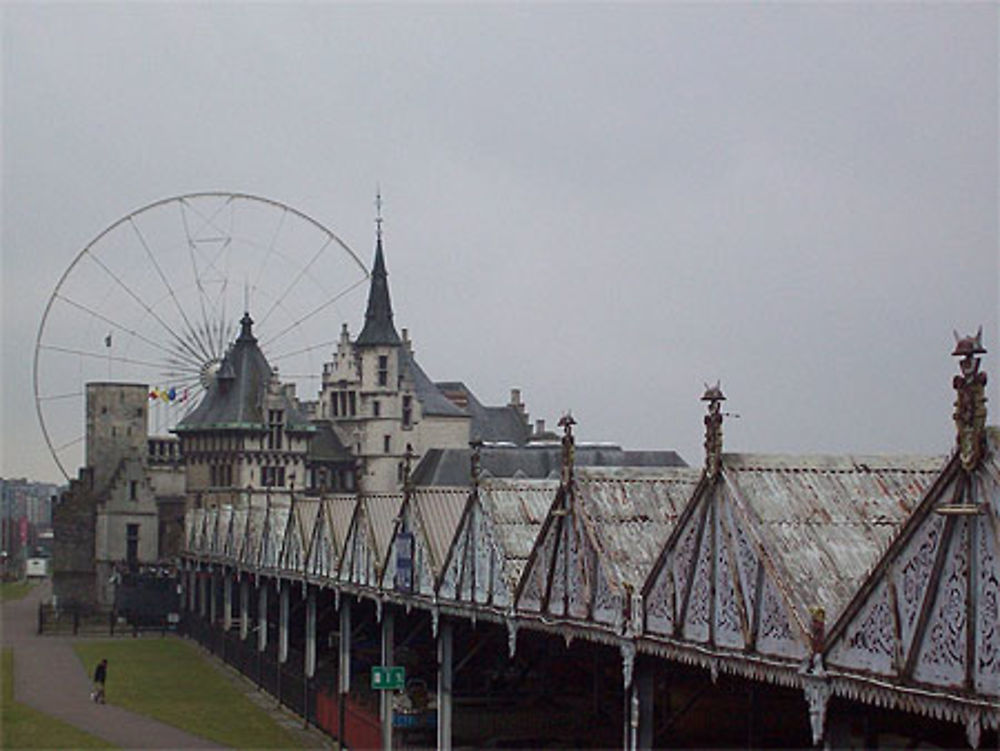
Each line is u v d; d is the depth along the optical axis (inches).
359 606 3061.0
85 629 5378.9
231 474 6151.6
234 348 6412.4
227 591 4232.3
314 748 2482.8
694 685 1657.2
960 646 802.8
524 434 7480.3
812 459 1113.4
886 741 1480.1
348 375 6855.3
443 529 1975.9
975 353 792.9
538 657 2288.4
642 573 1301.7
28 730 2701.8
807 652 939.3
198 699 3208.7
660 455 5625.0
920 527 837.2
